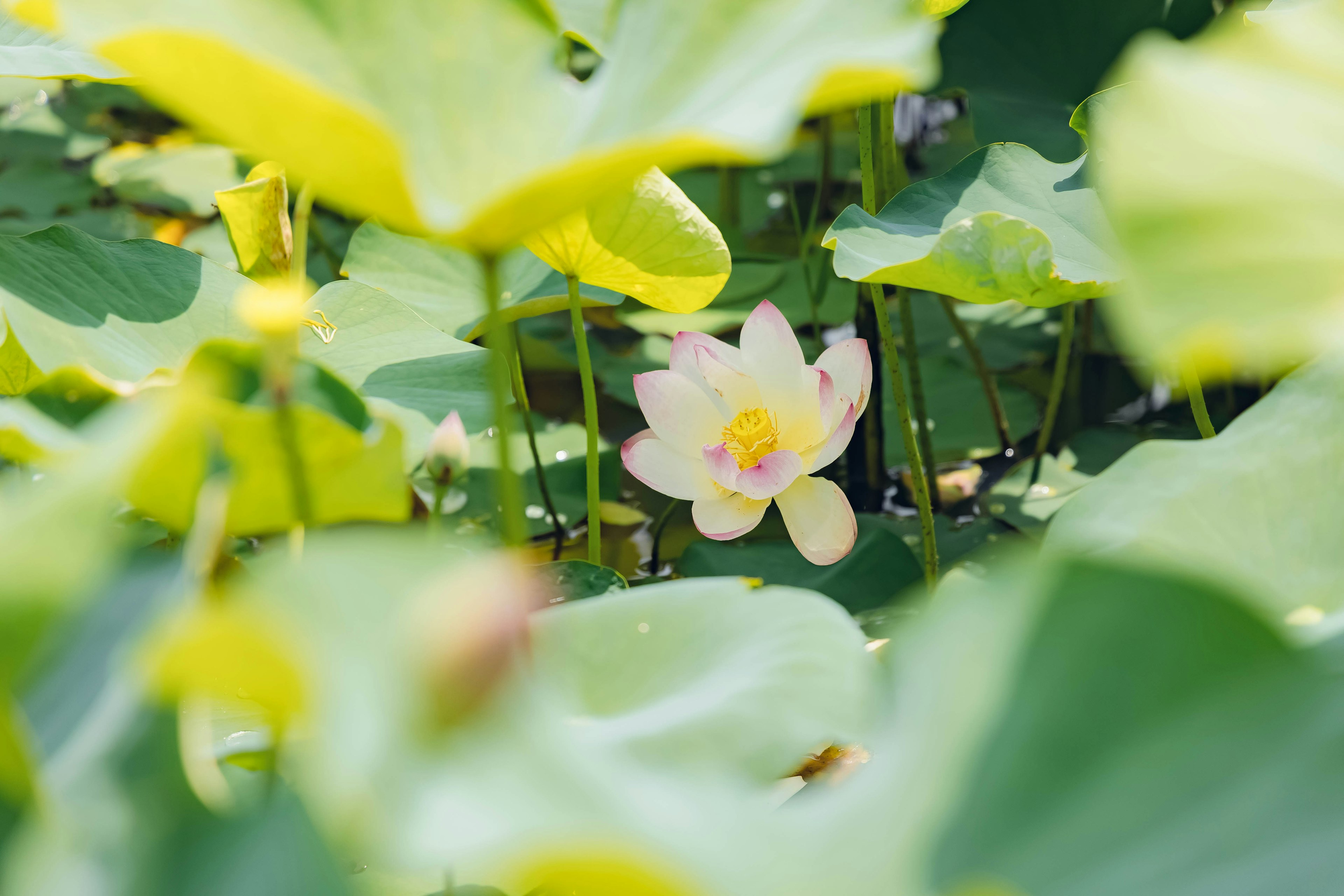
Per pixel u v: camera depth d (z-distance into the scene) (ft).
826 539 8.28
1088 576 2.90
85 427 5.53
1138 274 2.79
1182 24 13.01
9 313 6.87
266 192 8.02
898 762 2.87
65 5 3.29
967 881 2.59
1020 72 13.71
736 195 19.67
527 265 11.43
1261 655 2.79
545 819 2.25
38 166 22.29
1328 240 2.69
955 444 13.65
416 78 3.92
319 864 2.62
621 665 4.56
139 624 3.22
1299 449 5.00
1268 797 2.59
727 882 2.43
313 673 2.33
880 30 3.43
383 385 8.68
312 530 4.11
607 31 5.78
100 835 2.74
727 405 8.71
